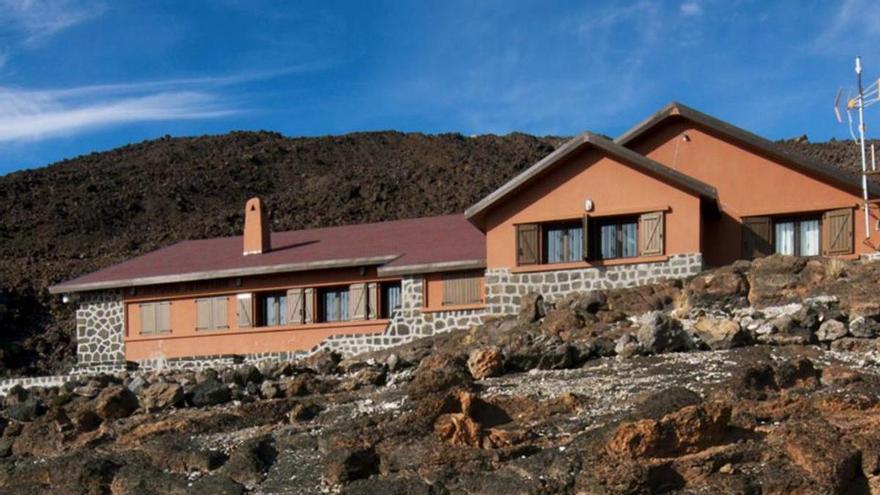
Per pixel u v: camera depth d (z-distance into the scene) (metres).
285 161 88.06
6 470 19.23
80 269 54.75
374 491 15.10
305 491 15.84
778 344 20.09
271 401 20.33
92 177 83.25
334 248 32.66
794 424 14.59
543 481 14.23
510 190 27.58
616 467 13.83
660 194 26.64
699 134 28.64
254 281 32.38
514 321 26.00
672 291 25.17
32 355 41.72
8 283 49.97
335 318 31.66
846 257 26.14
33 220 71.00
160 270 33.88
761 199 27.91
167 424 19.75
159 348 33.34
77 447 20.09
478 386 19.09
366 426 17.19
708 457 13.91
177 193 77.62
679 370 18.58
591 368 19.98
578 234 27.56
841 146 65.69
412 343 27.28
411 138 92.31
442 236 32.16
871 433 14.23
